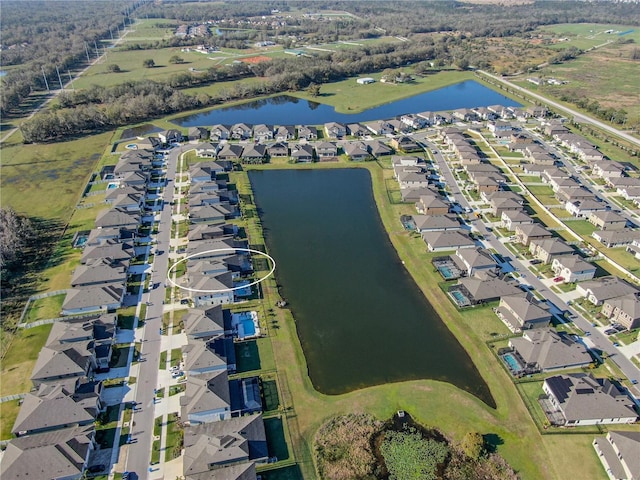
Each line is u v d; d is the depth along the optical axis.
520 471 70.94
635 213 145.38
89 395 78.94
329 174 173.88
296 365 90.31
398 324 101.81
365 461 72.94
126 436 75.50
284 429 77.62
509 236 132.12
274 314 103.12
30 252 123.56
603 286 105.50
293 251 127.44
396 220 141.38
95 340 91.62
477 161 178.62
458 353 93.94
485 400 83.38
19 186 160.38
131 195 144.12
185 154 188.25
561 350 88.50
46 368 83.00
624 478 68.25
